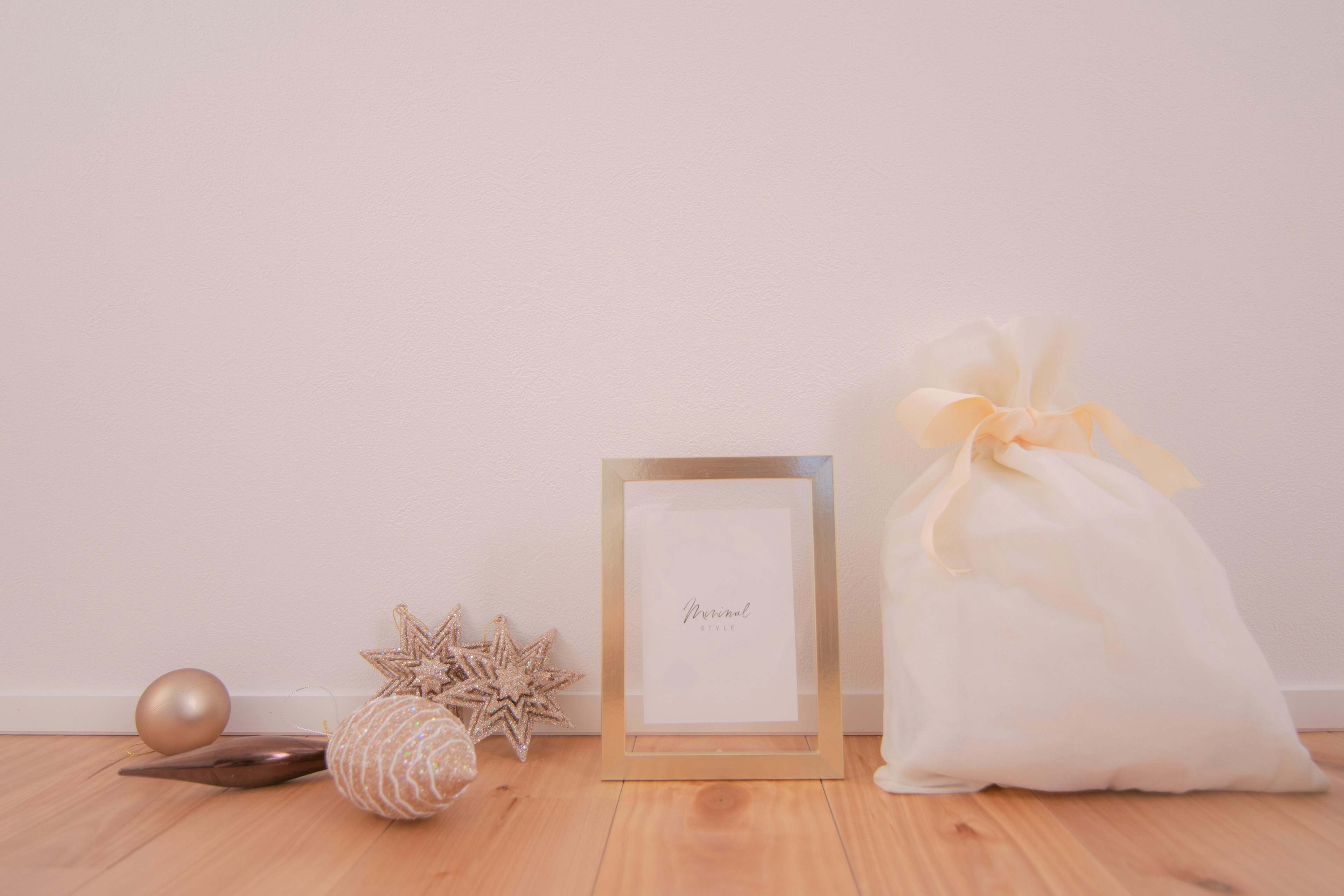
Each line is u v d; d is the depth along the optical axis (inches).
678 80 30.0
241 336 30.3
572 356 29.9
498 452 29.9
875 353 29.6
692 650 26.8
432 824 23.5
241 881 21.1
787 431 29.6
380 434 30.0
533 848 22.3
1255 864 21.2
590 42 30.1
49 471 30.4
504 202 30.1
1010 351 26.9
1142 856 21.5
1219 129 29.6
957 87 29.8
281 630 30.1
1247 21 29.7
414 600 29.9
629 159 30.0
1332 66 29.6
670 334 29.8
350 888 20.8
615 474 27.2
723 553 27.0
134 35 30.5
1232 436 29.3
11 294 30.5
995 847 22.0
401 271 30.1
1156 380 29.4
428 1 30.3
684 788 25.6
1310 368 29.3
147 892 20.7
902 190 29.7
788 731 26.6
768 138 29.9
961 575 25.1
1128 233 29.6
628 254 29.9
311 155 30.3
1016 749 24.0
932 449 29.4
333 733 24.8
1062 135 29.7
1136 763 23.8
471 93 30.2
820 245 29.7
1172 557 24.5
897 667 25.6
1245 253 29.5
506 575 29.8
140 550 30.3
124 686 30.3
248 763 25.3
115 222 30.5
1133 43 29.8
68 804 24.9
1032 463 25.5
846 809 24.0
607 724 26.2
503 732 27.6
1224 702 23.5
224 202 30.4
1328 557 29.2
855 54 29.9
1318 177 29.5
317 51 30.4
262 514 30.1
